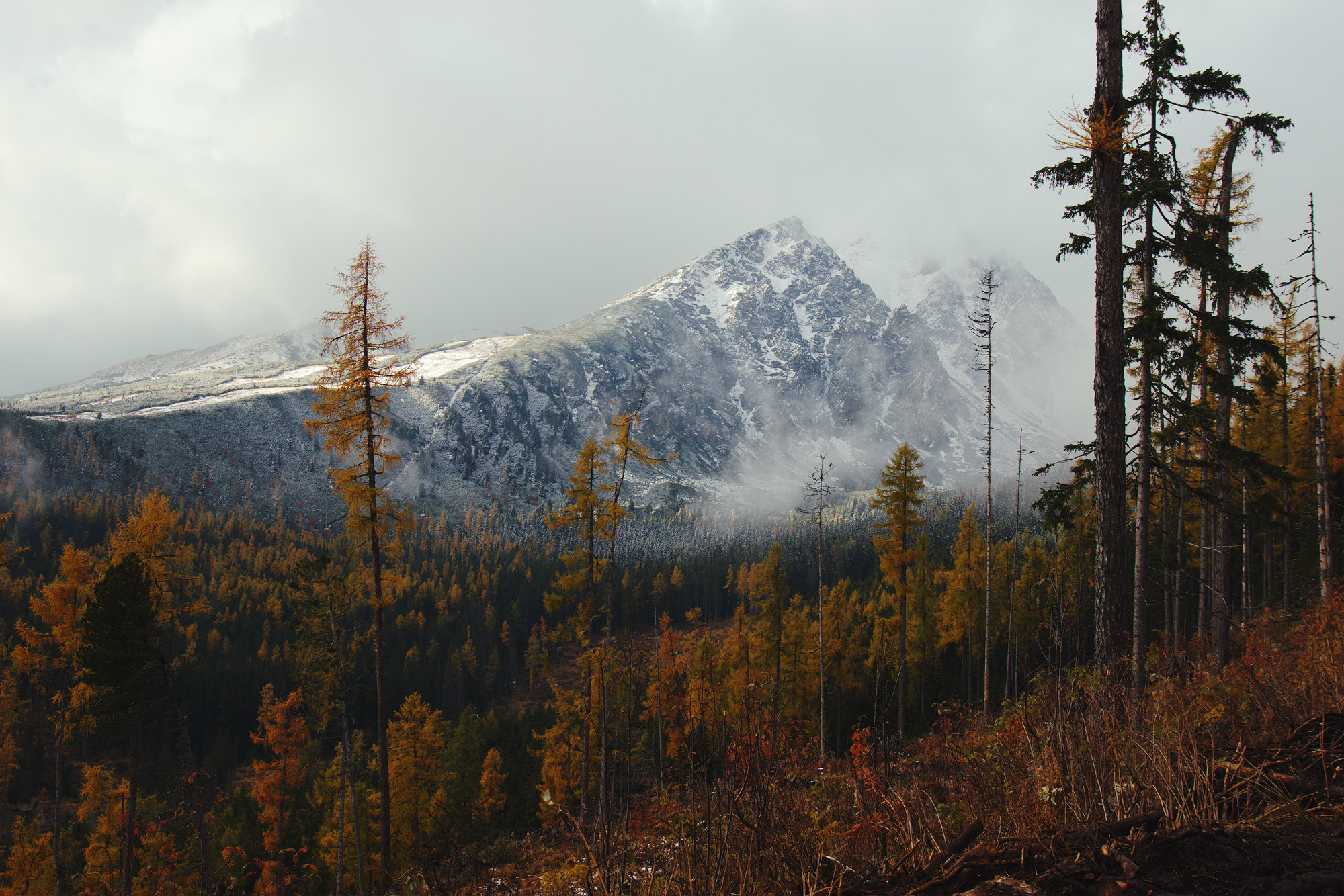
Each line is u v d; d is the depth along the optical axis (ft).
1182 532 59.67
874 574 253.85
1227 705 16.22
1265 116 34.37
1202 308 42.57
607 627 66.59
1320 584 62.03
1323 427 61.05
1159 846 8.70
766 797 10.19
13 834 85.20
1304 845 8.45
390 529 51.93
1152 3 34.35
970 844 10.19
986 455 83.05
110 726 59.16
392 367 51.70
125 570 58.03
